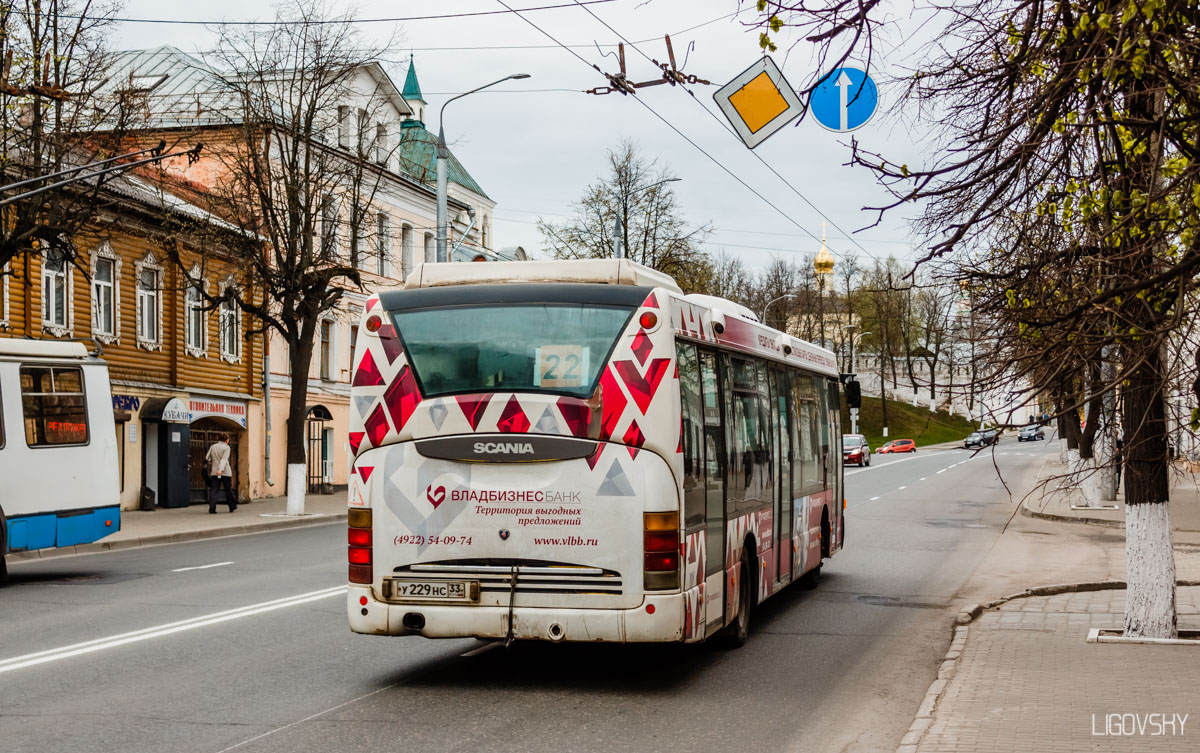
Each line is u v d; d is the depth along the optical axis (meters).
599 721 8.27
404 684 9.49
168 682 9.46
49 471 18.09
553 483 9.09
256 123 32.56
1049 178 7.61
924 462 73.69
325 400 45.97
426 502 9.24
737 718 8.45
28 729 7.80
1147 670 9.83
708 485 10.02
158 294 35.69
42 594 15.45
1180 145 6.79
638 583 8.98
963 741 7.38
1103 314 7.00
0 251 23.77
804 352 15.21
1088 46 6.52
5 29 23.31
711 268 52.69
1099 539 24.84
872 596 15.77
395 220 50.41
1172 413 8.20
